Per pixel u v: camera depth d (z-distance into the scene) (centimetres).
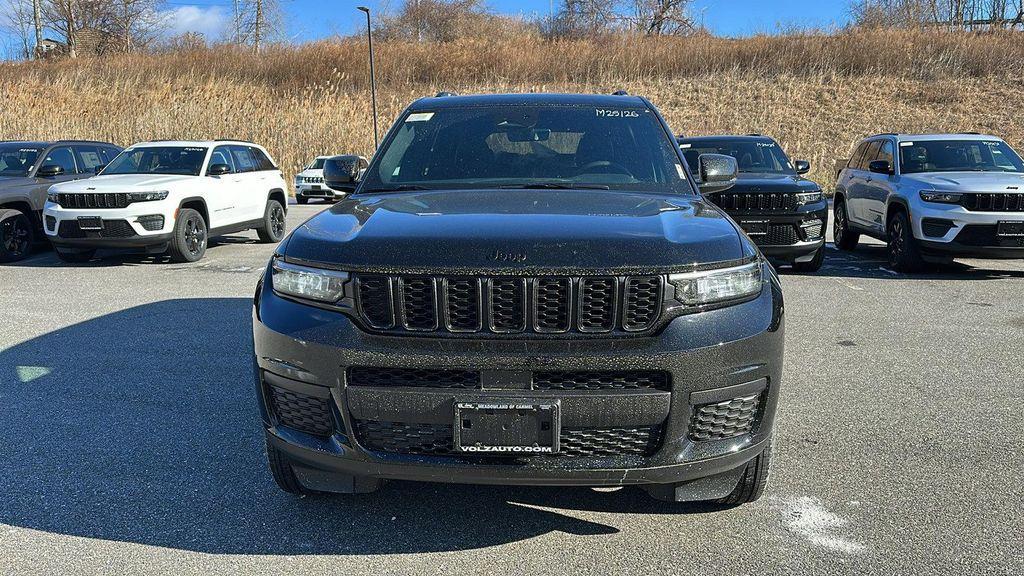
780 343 262
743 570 260
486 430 238
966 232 843
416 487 323
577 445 244
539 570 261
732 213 867
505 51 3859
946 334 602
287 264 266
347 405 246
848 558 267
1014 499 313
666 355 238
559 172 359
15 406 423
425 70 3800
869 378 484
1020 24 3775
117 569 261
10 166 1080
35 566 262
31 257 1057
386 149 386
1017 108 2905
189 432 386
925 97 3075
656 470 245
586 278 239
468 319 241
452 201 307
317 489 282
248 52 3997
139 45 5206
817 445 372
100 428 391
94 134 2736
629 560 267
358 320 246
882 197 982
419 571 260
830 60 3438
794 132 2866
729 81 3425
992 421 405
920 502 310
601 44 3928
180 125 2794
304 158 2780
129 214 932
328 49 3844
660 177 356
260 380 272
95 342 563
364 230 266
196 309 683
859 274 915
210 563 265
